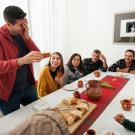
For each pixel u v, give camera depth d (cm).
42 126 31
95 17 388
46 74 210
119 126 112
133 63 296
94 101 151
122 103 138
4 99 138
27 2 332
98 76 239
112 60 388
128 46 365
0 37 133
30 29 347
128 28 356
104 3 372
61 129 32
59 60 219
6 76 133
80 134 105
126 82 210
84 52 419
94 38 400
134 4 345
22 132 29
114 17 366
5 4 293
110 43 383
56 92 174
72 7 408
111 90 180
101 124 114
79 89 183
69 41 429
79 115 116
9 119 121
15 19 130
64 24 417
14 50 141
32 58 119
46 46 388
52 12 388
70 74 259
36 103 146
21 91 154
